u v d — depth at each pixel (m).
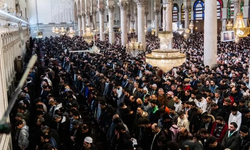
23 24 29.64
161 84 10.73
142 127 6.17
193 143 5.09
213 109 6.98
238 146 5.41
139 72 13.88
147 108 7.55
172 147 4.68
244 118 6.33
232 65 14.43
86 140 5.30
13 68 14.82
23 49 26.06
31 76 12.54
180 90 8.81
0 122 1.15
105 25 57.16
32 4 53.06
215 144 4.89
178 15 54.88
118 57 19.05
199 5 53.03
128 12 52.59
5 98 6.30
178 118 6.55
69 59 18.36
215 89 9.15
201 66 13.24
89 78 14.70
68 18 55.31
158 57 8.05
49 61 18.14
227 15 48.75
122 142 5.75
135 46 20.95
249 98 7.77
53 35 54.91
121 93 9.88
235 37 18.05
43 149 4.95
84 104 11.92
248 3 40.03
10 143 6.25
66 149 6.30
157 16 41.84
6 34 12.50
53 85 13.11
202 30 53.59
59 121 6.95
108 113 7.43
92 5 42.41
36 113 7.33
